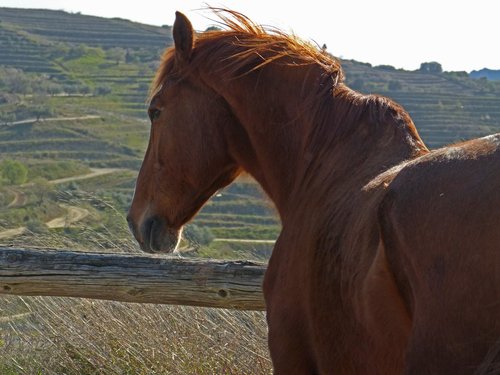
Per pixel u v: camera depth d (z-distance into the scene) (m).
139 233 4.30
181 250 7.73
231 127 4.09
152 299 5.34
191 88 4.12
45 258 5.57
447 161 2.50
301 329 3.36
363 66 70.56
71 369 6.39
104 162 59.03
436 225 2.38
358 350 2.89
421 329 2.36
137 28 136.50
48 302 6.58
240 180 4.43
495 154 2.40
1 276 5.57
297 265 3.36
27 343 6.73
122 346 6.20
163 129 4.18
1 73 96.75
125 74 102.00
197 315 6.16
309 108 3.79
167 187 4.21
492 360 2.13
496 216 2.24
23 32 124.31
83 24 137.38
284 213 3.97
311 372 3.37
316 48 4.07
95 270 5.44
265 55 4.00
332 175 3.47
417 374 2.35
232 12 4.19
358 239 2.86
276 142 3.93
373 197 2.92
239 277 5.15
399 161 3.24
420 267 2.41
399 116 3.49
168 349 6.04
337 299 2.98
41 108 76.25
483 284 2.22
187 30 4.09
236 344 5.89
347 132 3.58
